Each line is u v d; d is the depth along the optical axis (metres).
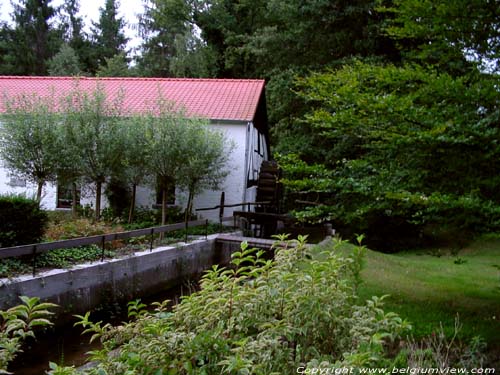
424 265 12.07
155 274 11.38
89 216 16.08
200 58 32.53
